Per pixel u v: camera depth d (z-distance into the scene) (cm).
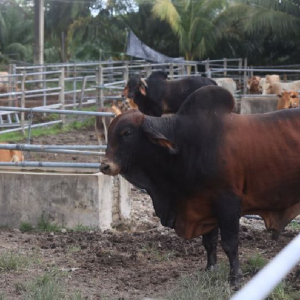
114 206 866
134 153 557
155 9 3388
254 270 613
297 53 3638
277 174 554
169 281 591
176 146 548
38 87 2594
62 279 596
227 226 552
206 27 3453
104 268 641
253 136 555
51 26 3894
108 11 3875
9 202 845
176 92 1606
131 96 1622
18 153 1100
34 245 736
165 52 3869
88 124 2056
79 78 2239
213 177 546
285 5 3403
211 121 557
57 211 828
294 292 545
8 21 4028
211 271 583
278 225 586
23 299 531
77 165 855
